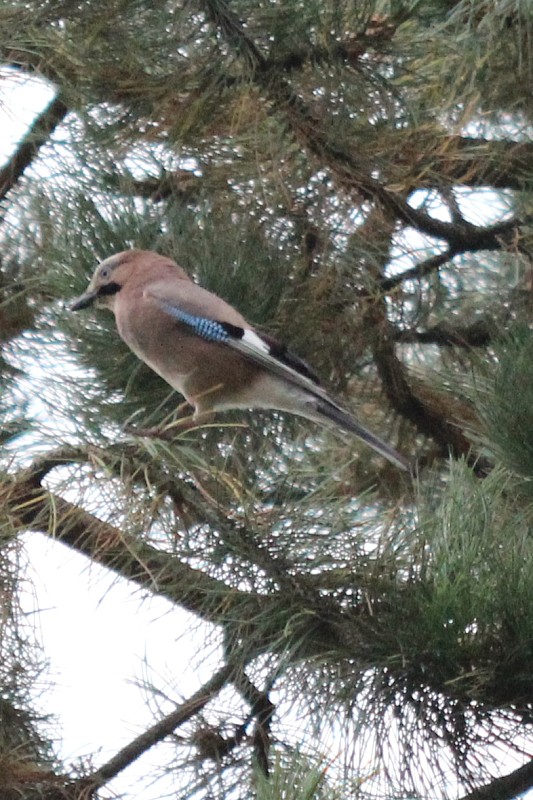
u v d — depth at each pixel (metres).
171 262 8.86
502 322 9.17
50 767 7.17
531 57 8.10
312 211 8.73
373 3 7.87
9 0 8.09
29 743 7.30
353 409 9.45
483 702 6.15
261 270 8.79
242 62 7.98
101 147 8.49
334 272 8.70
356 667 6.28
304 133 8.21
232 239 8.82
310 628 6.47
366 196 8.57
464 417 9.38
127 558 6.71
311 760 5.86
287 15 7.85
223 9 7.85
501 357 7.39
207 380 8.62
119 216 8.91
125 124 8.40
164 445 6.55
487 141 8.74
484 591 6.16
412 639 6.15
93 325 9.02
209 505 6.65
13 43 8.09
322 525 6.71
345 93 8.09
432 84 8.41
